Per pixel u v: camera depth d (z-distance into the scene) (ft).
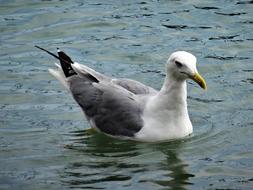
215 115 51.57
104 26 67.72
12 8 71.56
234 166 43.32
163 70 59.41
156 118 47.34
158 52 62.49
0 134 48.80
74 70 52.37
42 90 56.34
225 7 71.36
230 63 60.23
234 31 66.08
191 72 45.01
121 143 47.98
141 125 47.65
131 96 49.06
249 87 55.88
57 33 66.44
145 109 47.98
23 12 70.54
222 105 53.21
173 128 47.29
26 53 62.80
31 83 57.47
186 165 43.68
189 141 47.32
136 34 66.08
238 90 55.52
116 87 49.83
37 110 53.01
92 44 64.28
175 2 73.15
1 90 56.08
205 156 44.98
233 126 49.47
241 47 63.05
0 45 64.28
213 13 69.97
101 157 45.29
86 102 50.67
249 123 49.80
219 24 67.72
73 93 51.93
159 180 41.45
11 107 53.31
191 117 51.47
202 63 60.29
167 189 40.16
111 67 59.98
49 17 69.46
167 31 66.49
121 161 44.52
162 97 47.03
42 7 71.82
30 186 40.88
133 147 47.03
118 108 48.78
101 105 49.73
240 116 51.08
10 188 40.73
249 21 67.82
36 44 64.44
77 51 62.85
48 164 44.11
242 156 44.70
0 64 60.75
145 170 43.06
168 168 43.19
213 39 64.80
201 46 63.41
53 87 56.95
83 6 72.38
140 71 59.21
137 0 73.72
